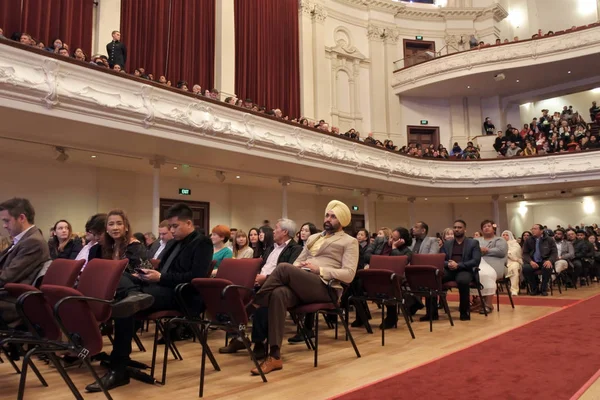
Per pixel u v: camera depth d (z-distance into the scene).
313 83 13.36
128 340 3.01
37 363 3.64
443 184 12.84
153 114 6.59
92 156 8.03
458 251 5.59
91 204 8.81
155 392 2.78
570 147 12.34
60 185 8.41
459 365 3.06
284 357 3.64
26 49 5.38
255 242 6.05
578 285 9.62
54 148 7.43
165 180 10.06
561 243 8.98
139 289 3.13
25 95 5.40
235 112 7.85
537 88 14.79
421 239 6.44
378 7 15.09
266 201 12.15
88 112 5.98
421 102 15.48
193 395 2.71
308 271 3.44
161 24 9.57
